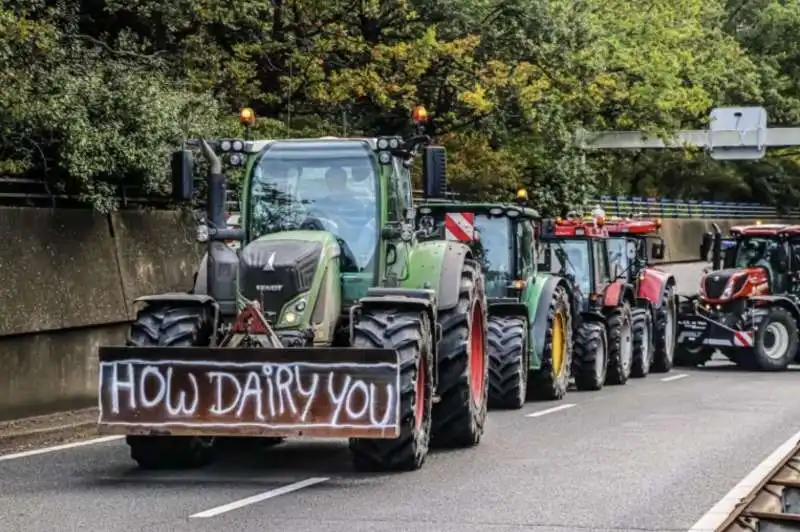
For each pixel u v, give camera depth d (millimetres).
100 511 19406
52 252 34500
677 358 62031
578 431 31016
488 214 39938
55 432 30344
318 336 23656
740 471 24094
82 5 45656
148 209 39406
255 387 21844
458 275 26688
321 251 23938
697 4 102500
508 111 63500
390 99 55469
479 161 64625
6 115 33906
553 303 40938
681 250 115938
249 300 23469
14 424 31391
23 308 32844
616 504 20359
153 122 37000
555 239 48000
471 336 27797
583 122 76500
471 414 26984
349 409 21688
